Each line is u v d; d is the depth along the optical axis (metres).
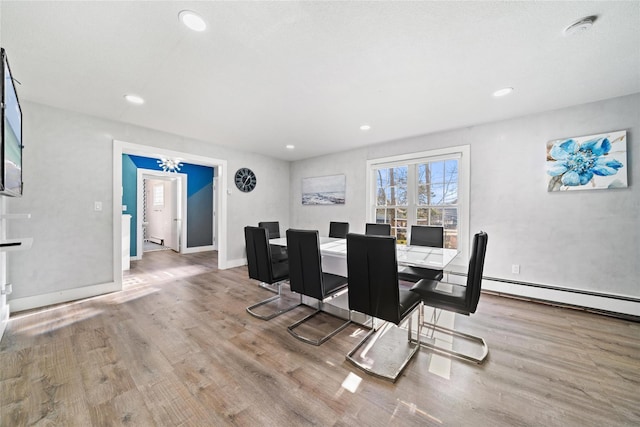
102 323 2.41
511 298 3.15
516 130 3.18
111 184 3.29
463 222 3.55
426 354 1.94
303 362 1.83
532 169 3.08
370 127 3.56
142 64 2.06
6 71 1.50
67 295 2.99
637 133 2.55
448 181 3.77
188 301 3.02
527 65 2.05
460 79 2.28
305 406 1.42
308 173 5.61
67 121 2.97
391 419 1.33
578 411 1.39
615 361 1.84
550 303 2.95
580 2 1.43
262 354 1.92
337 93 2.55
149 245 7.46
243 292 3.37
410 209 4.13
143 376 1.65
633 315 2.53
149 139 3.65
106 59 1.99
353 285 1.89
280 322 2.48
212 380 1.62
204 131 3.78
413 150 4.03
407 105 2.83
